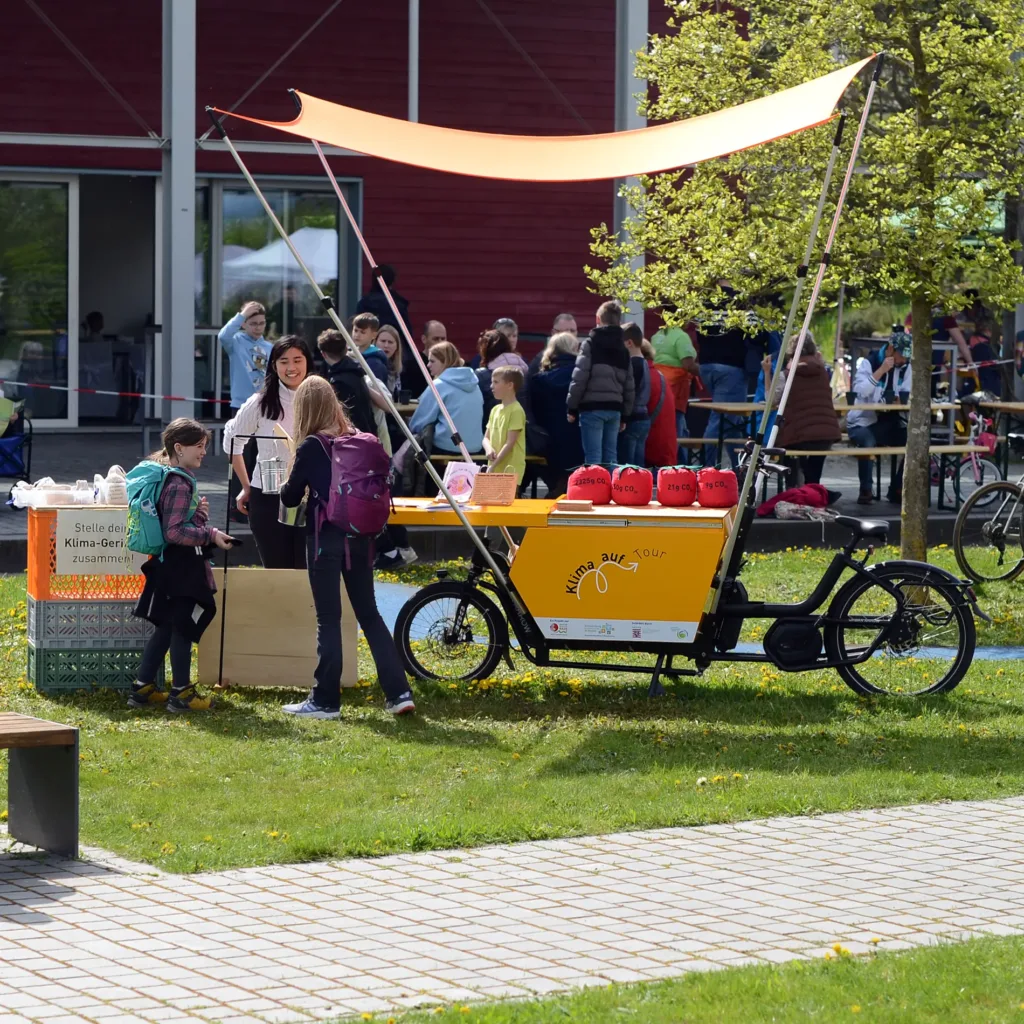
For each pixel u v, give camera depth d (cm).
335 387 1280
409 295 2272
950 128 1244
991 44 1221
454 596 1038
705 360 2020
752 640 1213
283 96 2202
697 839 741
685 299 1320
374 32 2230
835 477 2145
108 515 1002
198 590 966
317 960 573
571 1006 518
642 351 1697
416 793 811
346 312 2258
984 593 1402
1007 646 1207
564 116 2320
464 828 740
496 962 574
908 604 1004
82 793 798
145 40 2162
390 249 2259
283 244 2228
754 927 616
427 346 1831
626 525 993
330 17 2212
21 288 2202
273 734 924
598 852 718
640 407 1650
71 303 2222
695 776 845
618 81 1966
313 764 862
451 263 2284
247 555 1482
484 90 2291
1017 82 1241
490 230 2294
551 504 1044
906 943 598
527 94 2305
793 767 866
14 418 1711
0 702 981
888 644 1003
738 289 1278
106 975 555
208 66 2167
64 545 998
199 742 903
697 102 1310
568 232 2323
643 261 1948
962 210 1223
